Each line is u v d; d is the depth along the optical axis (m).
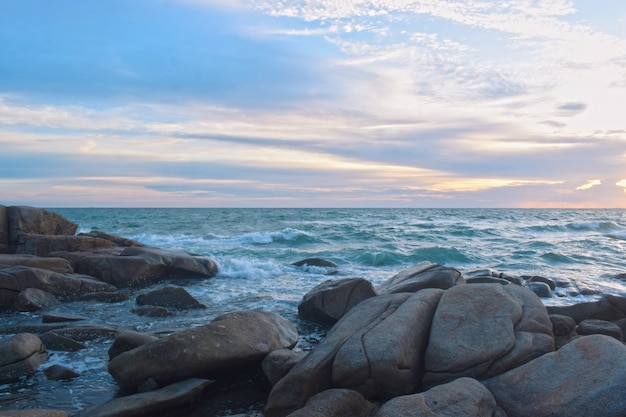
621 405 6.00
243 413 7.25
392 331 7.62
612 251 27.95
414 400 6.10
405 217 67.88
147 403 7.04
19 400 7.71
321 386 7.20
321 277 19.52
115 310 13.55
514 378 6.84
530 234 39.12
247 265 21.08
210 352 8.26
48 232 21.09
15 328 11.09
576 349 7.03
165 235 37.19
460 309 8.19
